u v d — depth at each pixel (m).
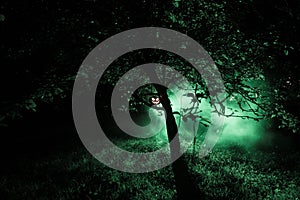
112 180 10.24
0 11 5.59
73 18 6.16
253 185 10.12
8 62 6.01
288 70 8.91
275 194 9.72
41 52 6.30
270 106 7.89
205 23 6.92
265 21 6.95
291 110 10.05
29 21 5.88
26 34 6.02
